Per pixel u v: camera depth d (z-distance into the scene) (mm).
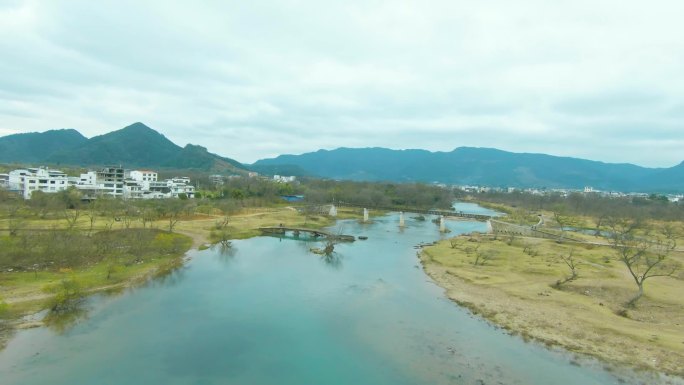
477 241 108438
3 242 67500
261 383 35125
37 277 58000
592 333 45125
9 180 166125
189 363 38219
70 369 36125
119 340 42312
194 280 65188
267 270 73562
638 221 139875
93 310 50094
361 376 36406
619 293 59875
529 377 36219
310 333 45500
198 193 184125
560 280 65938
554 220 163500
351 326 47625
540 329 46562
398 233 130125
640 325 47750
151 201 139625
